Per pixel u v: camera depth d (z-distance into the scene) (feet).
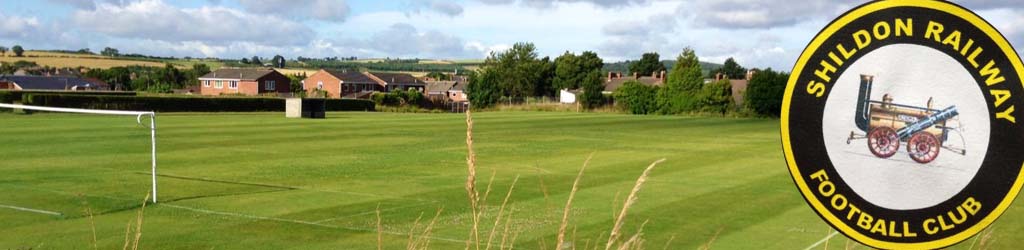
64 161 64.23
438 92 380.17
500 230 36.50
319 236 35.35
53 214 39.58
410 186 51.96
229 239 34.58
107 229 36.19
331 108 197.26
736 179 58.59
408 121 134.21
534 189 51.42
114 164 62.49
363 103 204.64
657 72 395.14
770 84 171.12
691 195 49.57
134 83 371.97
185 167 61.31
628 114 187.73
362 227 37.40
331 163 65.57
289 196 46.93
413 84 385.70
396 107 212.23
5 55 542.16
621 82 327.26
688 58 190.49
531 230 36.81
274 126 112.47
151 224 37.65
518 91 342.03
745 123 144.87
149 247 32.76
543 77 354.13
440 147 82.48
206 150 75.10
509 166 66.08
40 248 32.09
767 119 164.45
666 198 48.19
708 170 64.85
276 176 56.65
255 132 99.45
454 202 45.14
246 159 67.72
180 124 114.01
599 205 44.88
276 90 335.26
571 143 92.12
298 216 40.16
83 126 104.83
